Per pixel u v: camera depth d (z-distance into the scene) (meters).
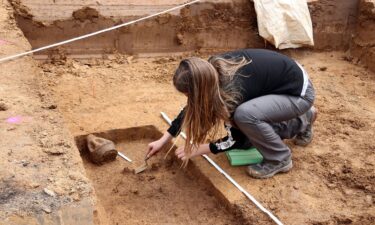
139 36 5.52
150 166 4.00
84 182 2.86
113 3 5.37
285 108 3.47
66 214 2.62
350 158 4.04
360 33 6.02
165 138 3.63
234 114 3.40
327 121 4.60
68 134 3.29
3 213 2.57
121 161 4.05
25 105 3.53
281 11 5.72
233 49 5.92
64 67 5.18
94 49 5.39
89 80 5.00
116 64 5.37
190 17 5.64
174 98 4.79
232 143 3.56
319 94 5.12
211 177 3.70
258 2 5.70
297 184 3.69
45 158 3.02
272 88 3.41
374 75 5.67
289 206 3.47
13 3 5.09
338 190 3.68
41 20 5.15
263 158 3.74
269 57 3.39
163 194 3.71
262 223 3.32
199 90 2.98
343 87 5.33
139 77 5.17
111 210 3.51
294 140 4.19
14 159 2.96
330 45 6.20
